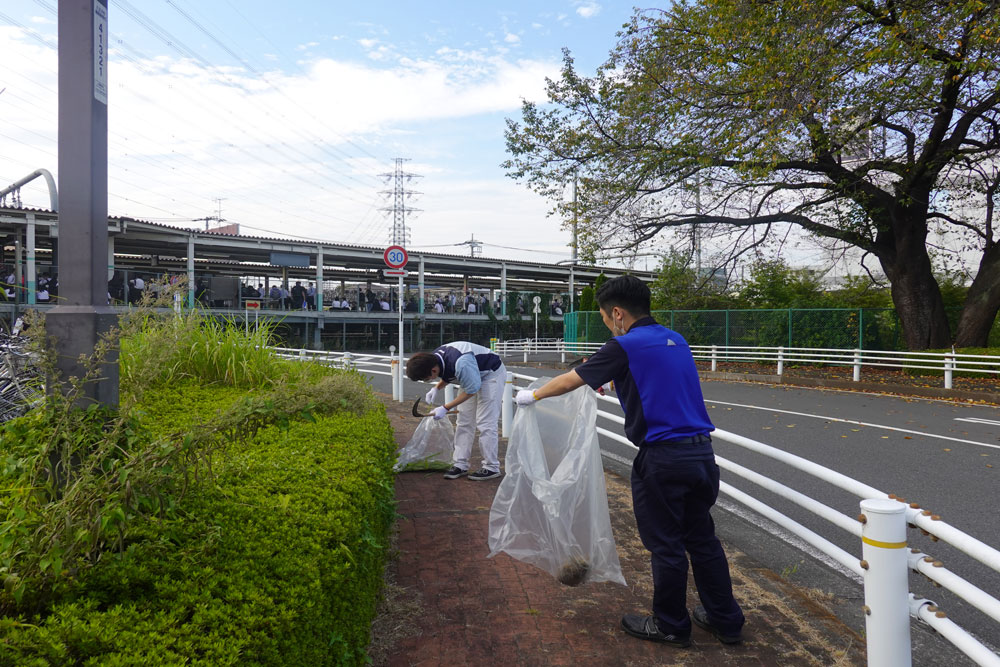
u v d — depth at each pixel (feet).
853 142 50.49
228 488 8.59
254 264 122.42
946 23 37.01
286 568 6.62
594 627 10.34
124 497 6.08
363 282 139.13
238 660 5.13
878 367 60.39
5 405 9.48
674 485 9.50
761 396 45.52
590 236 60.39
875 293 73.92
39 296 74.13
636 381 9.57
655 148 52.11
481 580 12.02
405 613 10.69
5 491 7.32
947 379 46.32
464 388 18.35
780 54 40.50
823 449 25.96
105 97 7.82
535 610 10.85
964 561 14.40
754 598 11.74
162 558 6.50
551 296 156.15
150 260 109.91
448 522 15.15
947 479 21.04
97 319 7.49
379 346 118.83
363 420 15.30
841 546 15.35
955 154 50.14
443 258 129.18
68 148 7.53
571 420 11.23
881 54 37.04
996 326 62.18
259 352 22.34
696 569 10.02
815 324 66.90
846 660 9.50
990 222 56.13
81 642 4.88
